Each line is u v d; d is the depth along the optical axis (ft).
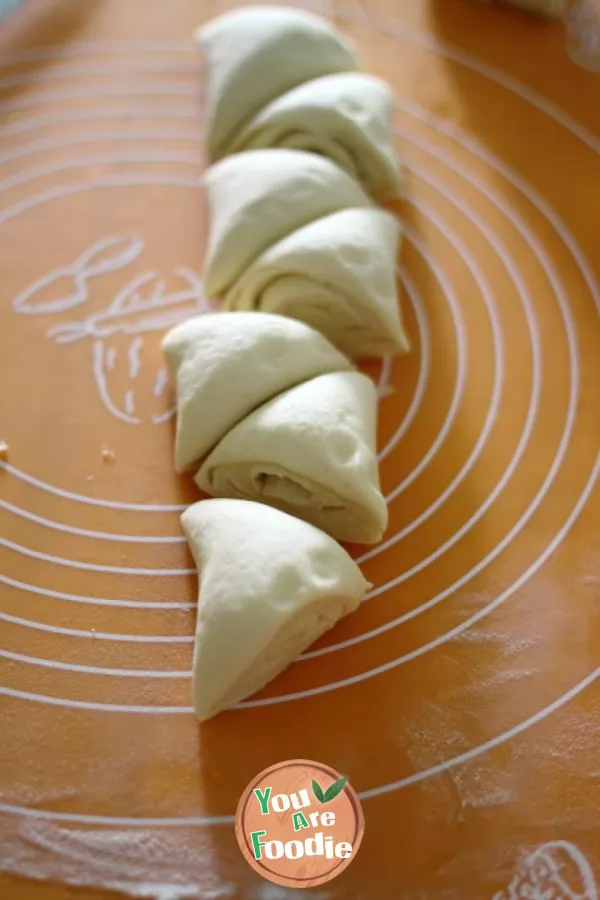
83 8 1.66
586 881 1.17
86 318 1.45
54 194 1.53
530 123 1.59
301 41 1.51
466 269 1.48
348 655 1.26
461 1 1.68
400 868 1.18
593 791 1.21
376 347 1.41
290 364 1.31
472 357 1.42
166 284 1.47
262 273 1.37
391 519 1.33
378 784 1.21
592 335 1.44
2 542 1.32
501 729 1.23
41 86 1.60
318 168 1.42
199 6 1.67
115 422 1.39
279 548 1.21
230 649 1.19
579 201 1.53
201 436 1.30
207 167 1.55
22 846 1.18
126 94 1.60
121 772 1.22
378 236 1.39
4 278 1.47
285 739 1.23
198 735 1.23
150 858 1.18
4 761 1.22
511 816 1.20
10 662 1.26
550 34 1.66
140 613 1.28
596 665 1.26
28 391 1.40
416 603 1.29
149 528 1.33
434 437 1.38
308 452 1.25
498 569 1.31
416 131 1.58
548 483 1.35
